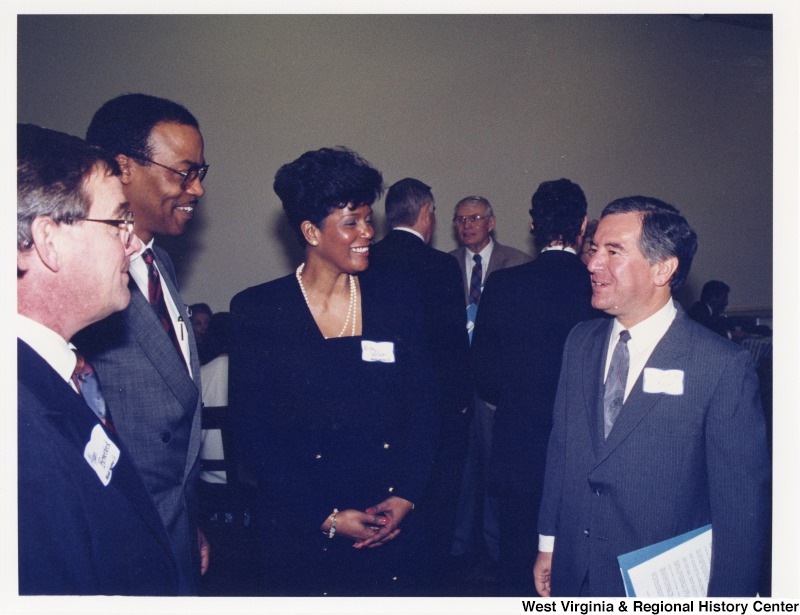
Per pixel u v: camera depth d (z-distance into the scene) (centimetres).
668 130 593
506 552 233
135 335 150
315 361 169
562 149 544
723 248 626
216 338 292
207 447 288
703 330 152
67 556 90
